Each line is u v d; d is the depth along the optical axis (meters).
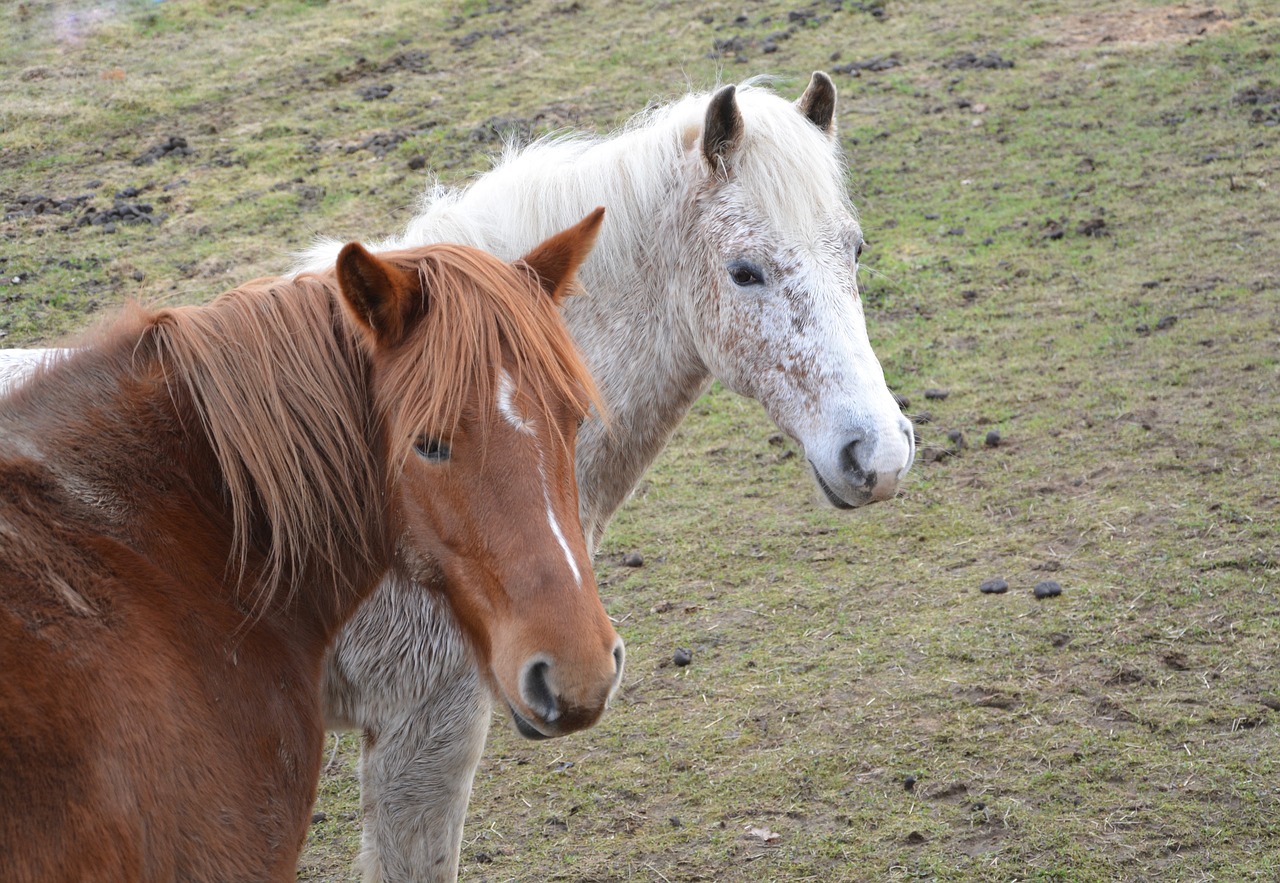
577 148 5.14
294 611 3.35
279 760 3.16
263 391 3.13
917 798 5.27
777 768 5.57
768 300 4.47
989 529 7.43
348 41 16.61
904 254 11.03
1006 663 6.12
